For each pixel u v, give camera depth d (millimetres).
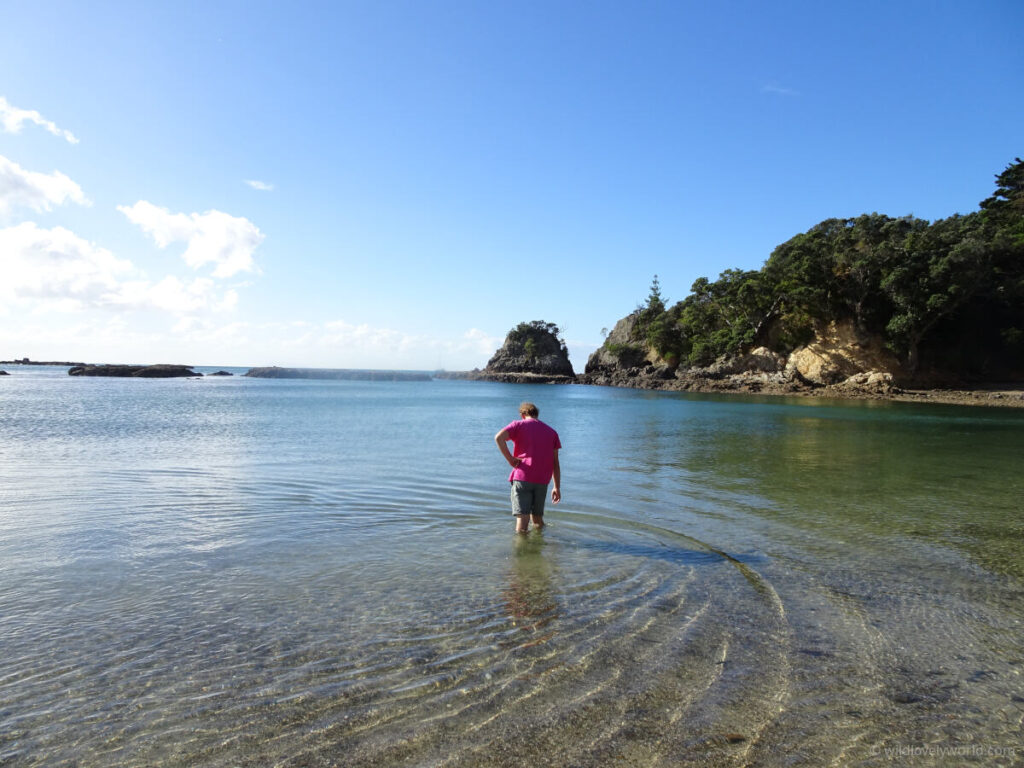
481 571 5578
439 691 3428
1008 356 65062
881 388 57219
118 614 4469
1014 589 5270
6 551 6086
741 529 7262
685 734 3037
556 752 2875
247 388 76312
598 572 5574
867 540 6812
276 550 6223
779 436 19750
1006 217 68750
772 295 74375
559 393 70688
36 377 103812
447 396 60375
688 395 62969
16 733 2961
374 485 9922
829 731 3082
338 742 2930
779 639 4180
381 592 5004
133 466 11969
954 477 11422
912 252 61500
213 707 3225
